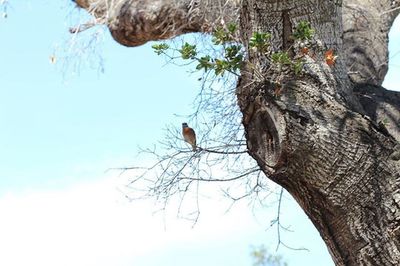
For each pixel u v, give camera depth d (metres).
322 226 5.90
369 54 7.69
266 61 5.82
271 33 5.93
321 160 5.71
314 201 5.84
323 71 5.90
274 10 5.94
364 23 7.94
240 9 6.06
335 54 6.03
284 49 5.91
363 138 5.72
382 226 5.66
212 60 5.95
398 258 5.62
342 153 5.70
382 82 7.79
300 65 5.75
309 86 5.81
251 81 5.81
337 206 5.74
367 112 6.15
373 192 5.68
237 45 5.92
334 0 6.09
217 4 7.24
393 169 5.68
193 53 5.80
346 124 5.74
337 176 5.71
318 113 5.75
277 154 5.74
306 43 5.91
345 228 5.76
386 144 5.73
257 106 5.82
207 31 7.61
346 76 6.09
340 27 6.14
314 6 5.98
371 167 5.69
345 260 5.86
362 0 8.27
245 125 5.94
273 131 5.77
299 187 5.85
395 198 5.63
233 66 5.75
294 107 5.73
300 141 5.70
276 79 5.79
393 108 6.14
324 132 5.70
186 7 7.92
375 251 5.67
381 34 7.99
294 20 5.95
